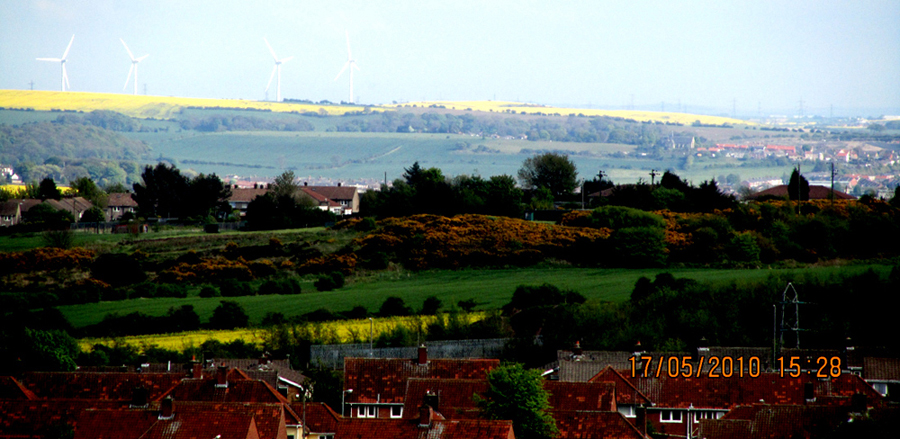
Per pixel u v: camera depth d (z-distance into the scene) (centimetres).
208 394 17900
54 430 15338
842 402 18125
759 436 16662
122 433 14850
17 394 17825
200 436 14475
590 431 16325
